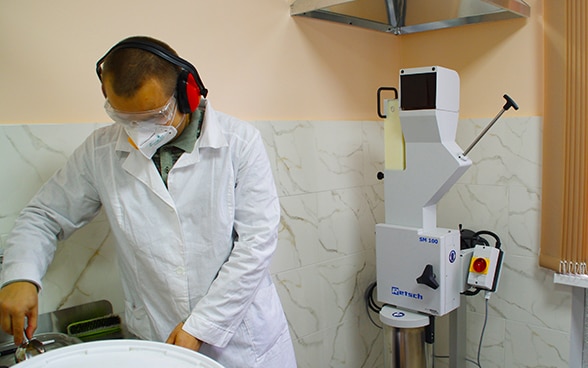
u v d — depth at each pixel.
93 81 1.38
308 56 1.96
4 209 1.25
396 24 2.27
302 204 1.96
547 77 1.88
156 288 1.19
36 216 1.14
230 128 1.18
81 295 1.38
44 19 1.28
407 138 1.71
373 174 2.30
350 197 2.18
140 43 0.94
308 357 2.04
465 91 2.20
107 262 1.42
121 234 1.17
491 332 2.20
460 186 2.23
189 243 1.16
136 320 1.25
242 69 1.72
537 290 2.04
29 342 1.01
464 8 1.97
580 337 1.98
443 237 1.66
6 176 1.25
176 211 1.13
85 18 1.35
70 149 1.35
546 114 1.90
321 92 2.03
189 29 1.56
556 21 1.83
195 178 1.14
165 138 1.05
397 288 1.80
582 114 1.79
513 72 2.04
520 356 2.12
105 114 1.41
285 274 1.92
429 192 1.70
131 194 1.14
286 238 1.91
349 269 2.20
